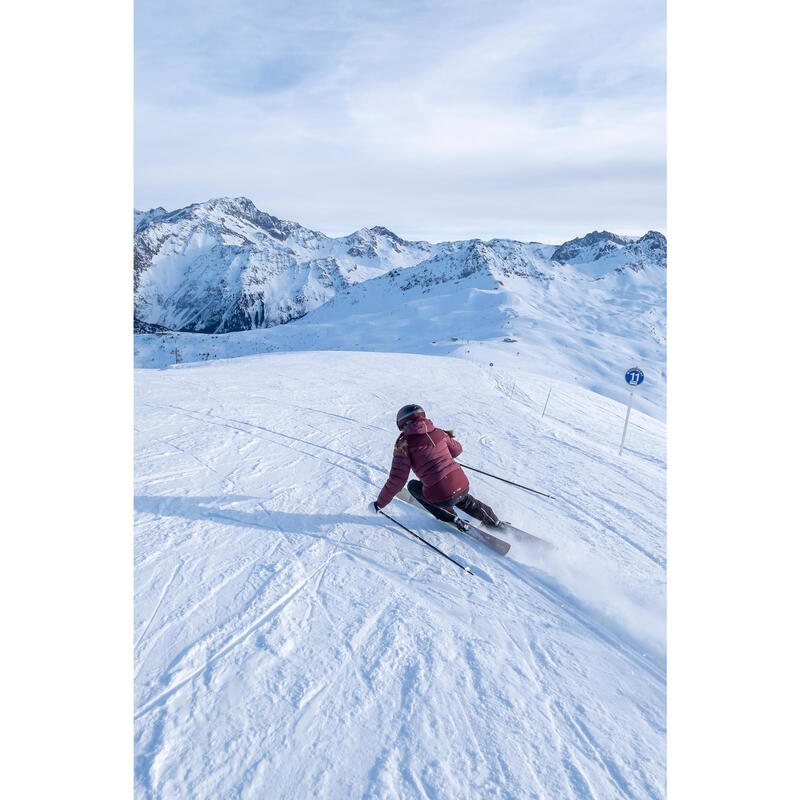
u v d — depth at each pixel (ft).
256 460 20.71
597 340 644.69
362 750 7.16
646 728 7.76
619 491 19.92
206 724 7.43
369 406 34.99
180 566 11.89
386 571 12.25
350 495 17.21
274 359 78.74
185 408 30.63
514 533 14.20
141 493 16.42
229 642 9.24
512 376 70.03
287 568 12.05
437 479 14.19
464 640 9.69
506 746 7.33
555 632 10.16
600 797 6.57
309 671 8.62
